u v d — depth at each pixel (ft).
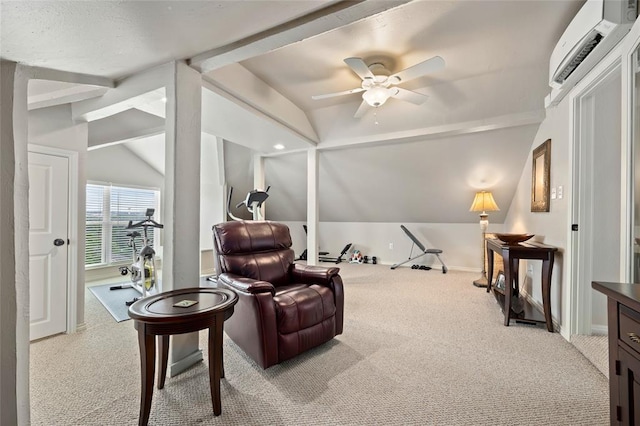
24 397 4.53
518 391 5.68
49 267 8.41
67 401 5.44
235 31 5.11
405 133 12.43
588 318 7.81
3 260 4.36
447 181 15.53
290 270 9.10
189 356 6.62
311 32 5.07
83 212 9.15
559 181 8.86
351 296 12.47
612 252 7.65
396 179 16.37
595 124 7.70
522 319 9.07
